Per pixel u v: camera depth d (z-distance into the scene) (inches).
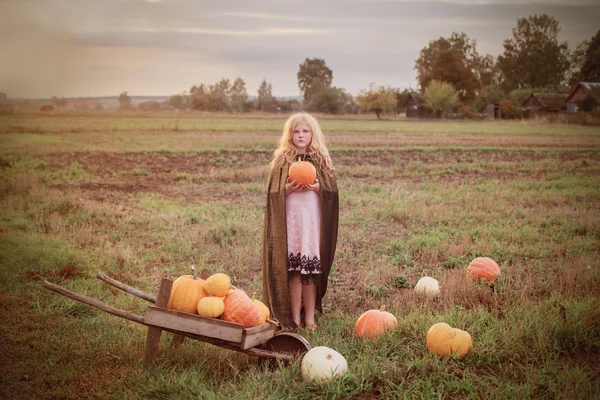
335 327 225.6
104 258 324.5
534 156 957.2
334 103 3767.2
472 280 281.1
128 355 196.5
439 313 240.2
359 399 168.1
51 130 1514.5
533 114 2755.9
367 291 279.7
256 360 192.1
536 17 3713.1
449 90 3176.7
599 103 2434.8
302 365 177.3
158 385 172.9
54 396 170.9
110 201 533.0
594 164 824.9
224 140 1233.4
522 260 334.0
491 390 169.2
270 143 1153.4
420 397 167.3
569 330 206.1
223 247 359.3
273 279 228.8
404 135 1497.3
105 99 3784.5
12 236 363.6
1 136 1254.9
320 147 237.5
